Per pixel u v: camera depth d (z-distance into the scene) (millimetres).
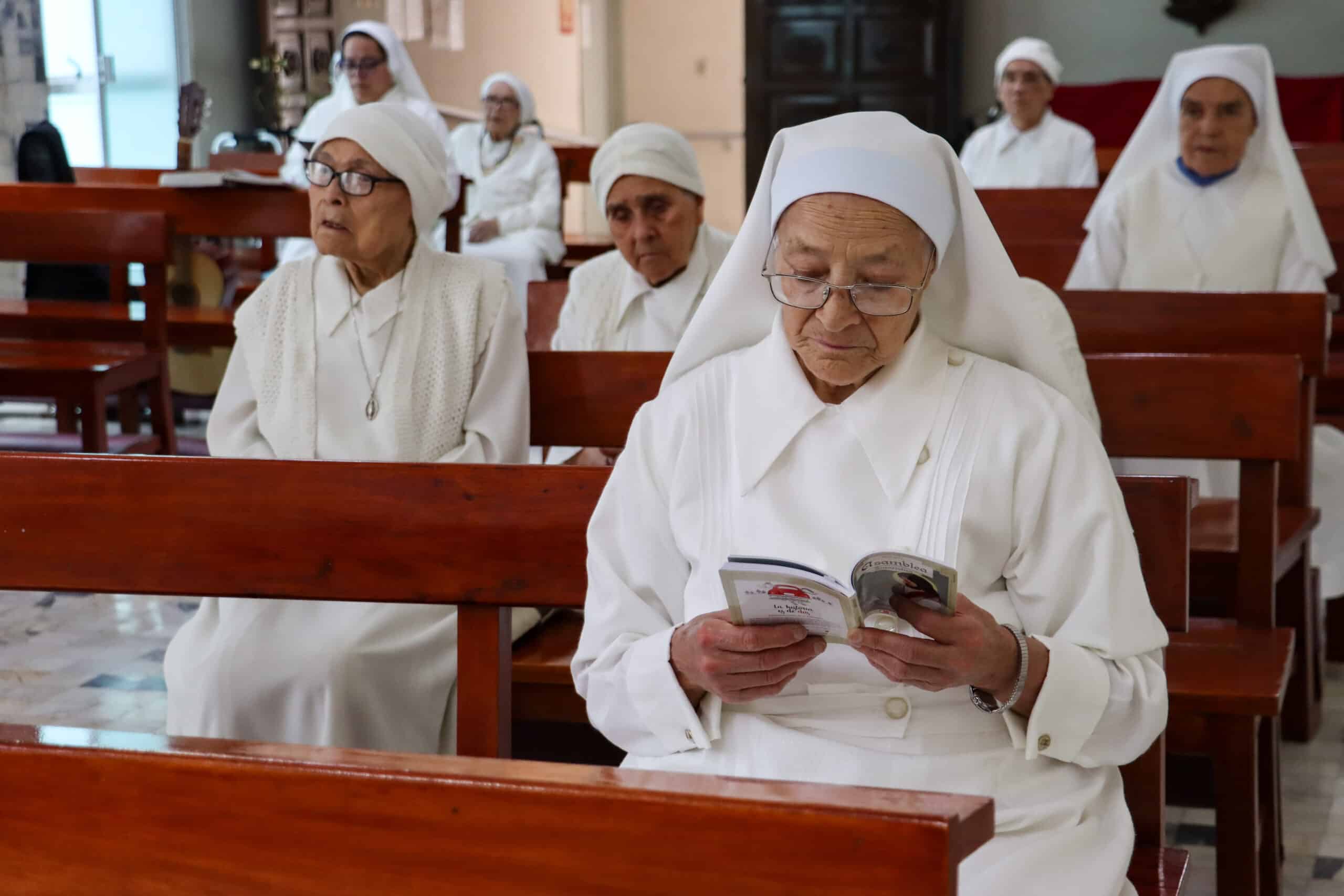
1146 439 3467
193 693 3152
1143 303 4215
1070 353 3381
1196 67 5469
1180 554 2387
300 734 3119
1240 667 3037
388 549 2445
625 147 4328
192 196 6703
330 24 12992
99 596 5391
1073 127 9648
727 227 17422
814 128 2207
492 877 1296
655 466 2322
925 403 2205
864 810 1200
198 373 7516
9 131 10195
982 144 9922
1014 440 2170
